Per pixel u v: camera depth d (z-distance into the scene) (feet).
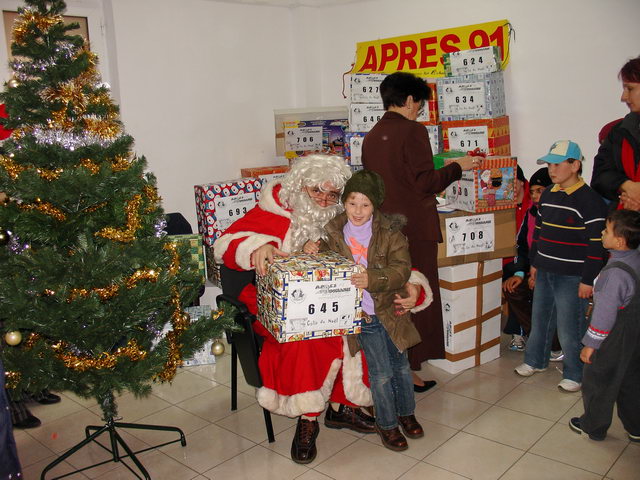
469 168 9.30
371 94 12.63
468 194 9.64
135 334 7.13
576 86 11.68
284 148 14.48
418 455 7.54
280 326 6.38
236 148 15.10
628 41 10.90
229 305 7.47
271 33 15.38
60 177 5.96
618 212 6.95
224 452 7.82
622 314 7.00
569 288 8.86
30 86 6.43
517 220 11.71
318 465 7.42
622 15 10.89
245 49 14.89
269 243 7.37
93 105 6.73
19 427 8.59
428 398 9.14
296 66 15.94
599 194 8.87
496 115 11.82
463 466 7.25
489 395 9.17
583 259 8.64
